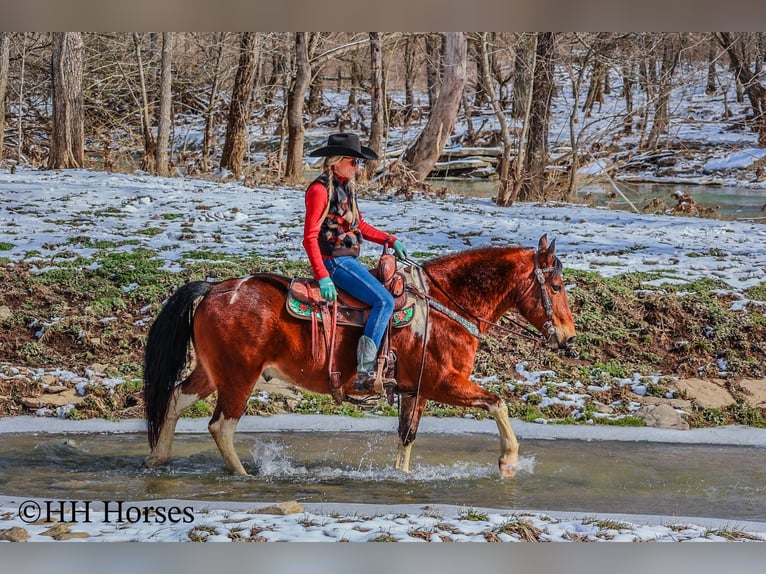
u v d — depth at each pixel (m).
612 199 27.73
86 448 8.55
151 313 12.12
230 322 7.45
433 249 15.09
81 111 25.70
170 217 17.30
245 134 28.09
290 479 7.60
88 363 10.92
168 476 7.57
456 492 7.33
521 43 27.84
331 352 7.45
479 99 43.09
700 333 12.16
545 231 17.14
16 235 15.17
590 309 12.60
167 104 26.31
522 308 7.86
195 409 9.89
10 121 34.97
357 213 7.56
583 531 6.05
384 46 32.94
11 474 7.55
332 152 7.26
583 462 8.50
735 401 10.67
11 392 10.05
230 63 35.34
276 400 10.29
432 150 26.61
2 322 11.61
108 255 14.10
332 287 7.23
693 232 17.70
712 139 39.16
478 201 23.22
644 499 7.30
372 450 8.75
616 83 48.75
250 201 19.41
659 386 10.84
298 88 25.92
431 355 7.66
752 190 30.66
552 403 10.45
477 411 10.29
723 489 7.67
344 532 5.76
